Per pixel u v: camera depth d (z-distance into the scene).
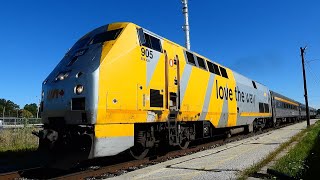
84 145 9.08
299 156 11.62
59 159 9.44
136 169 10.05
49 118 10.05
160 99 11.65
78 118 9.24
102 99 9.23
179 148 14.10
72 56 10.55
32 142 17.20
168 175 8.84
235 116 19.25
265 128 29.86
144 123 11.10
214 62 17.14
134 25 11.02
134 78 10.41
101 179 8.70
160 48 12.07
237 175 8.43
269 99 29.27
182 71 13.23
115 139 9.59
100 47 10.12
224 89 17.62
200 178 8.27
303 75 34.25
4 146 15.99
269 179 8.01
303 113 59.91
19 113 96.88
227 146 15.87
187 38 22.75
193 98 13.91
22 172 9.58
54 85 9.92
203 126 15.13
